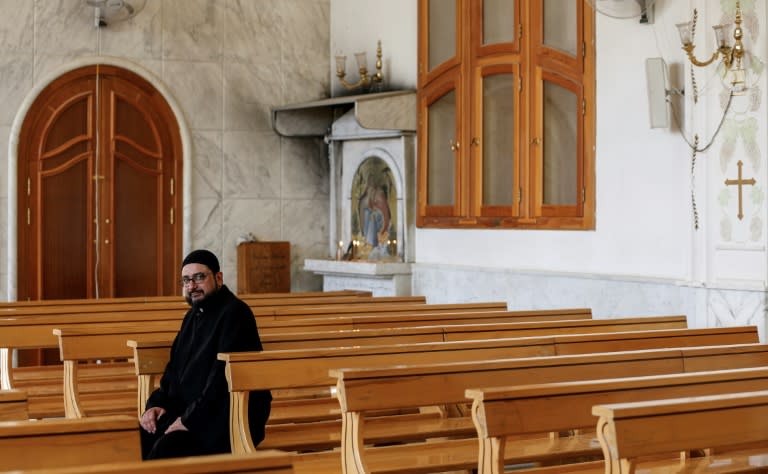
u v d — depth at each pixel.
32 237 12.05
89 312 8.75
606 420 3.71
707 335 6.82
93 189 12.30
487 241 10.65
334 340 6.40
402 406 4.71
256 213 12.96
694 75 8.24
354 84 12.80
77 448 3.43
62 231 12.20
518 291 10.13
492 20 10.47
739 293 7.86
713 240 8.12
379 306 8.45
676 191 8.52
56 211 12.16
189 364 5.73
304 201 13.23
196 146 12.66
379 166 12.18
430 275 11.36
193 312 5.86
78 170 12.26
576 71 9.52
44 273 12.11
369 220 12.34
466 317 7.80
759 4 7.75
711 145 8.11
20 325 6.99
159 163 12.56
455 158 10.91
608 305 9.12
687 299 8.32
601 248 9.30
